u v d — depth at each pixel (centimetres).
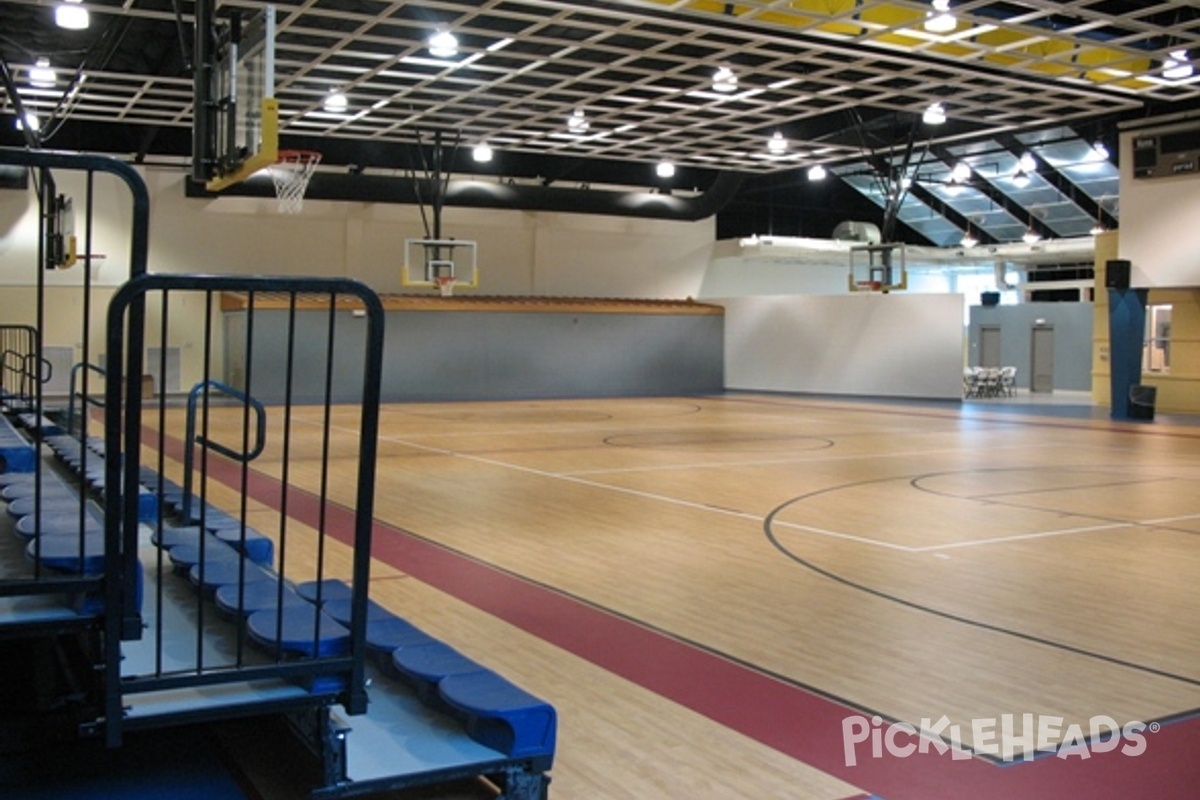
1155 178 1681
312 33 1198
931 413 1859
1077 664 449
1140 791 320
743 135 1814
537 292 2375
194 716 267
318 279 274
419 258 2231
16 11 1131
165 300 268
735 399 2228
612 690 410
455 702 296
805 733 366
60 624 277
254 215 2062
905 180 1991
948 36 1215
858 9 1097
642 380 2400
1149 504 878
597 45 1264
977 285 2912
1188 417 1775
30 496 423
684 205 2312
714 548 693
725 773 331
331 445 1280
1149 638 489
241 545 290
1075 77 1400
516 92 1509
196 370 2059
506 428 1562
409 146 2011
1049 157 2261
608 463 1149
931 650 468
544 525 774
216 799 298
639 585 588
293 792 306
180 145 1939
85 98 1505
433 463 1139
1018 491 952
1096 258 2048
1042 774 332
